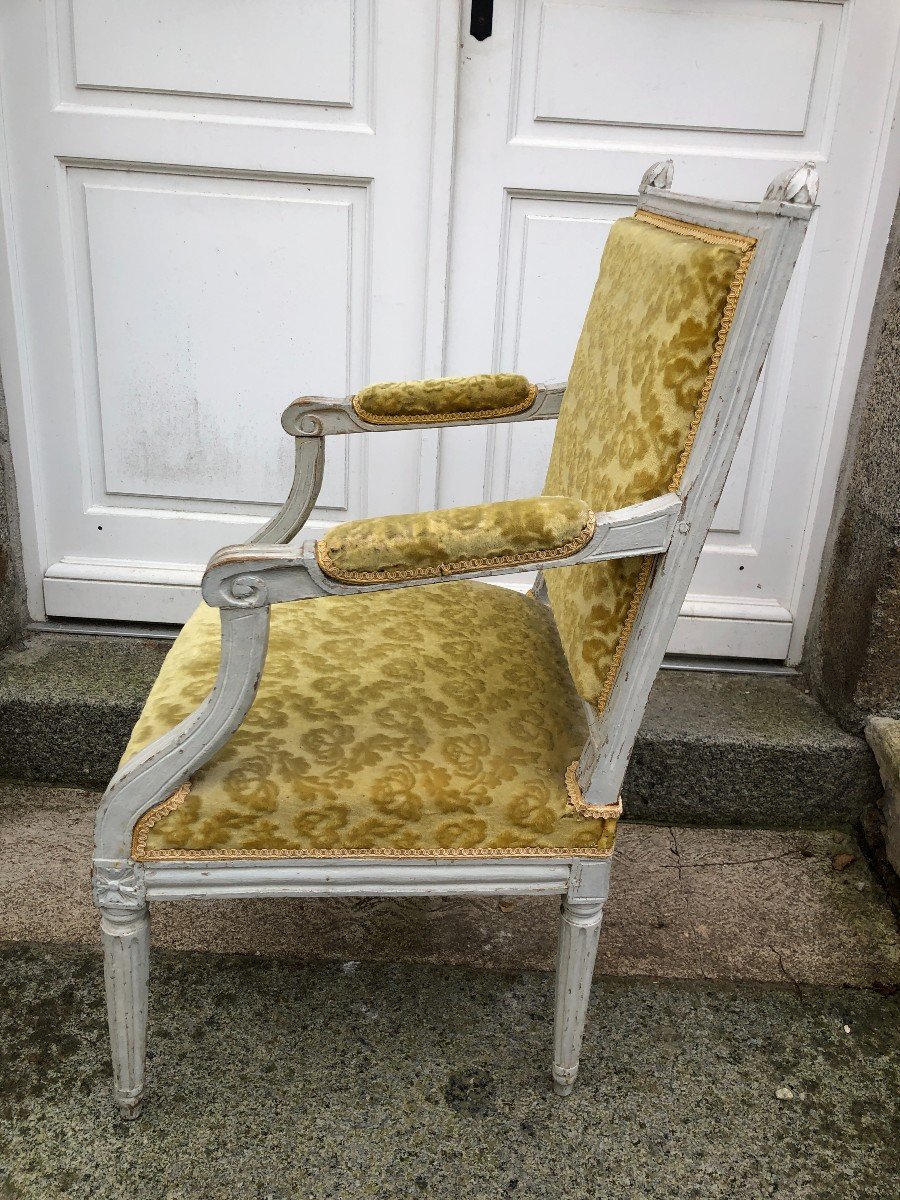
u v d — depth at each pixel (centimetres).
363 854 103
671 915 158
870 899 163
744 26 161
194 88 166
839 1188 115
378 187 171
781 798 178
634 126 169
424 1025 135
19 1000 135
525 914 158
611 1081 128
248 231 176
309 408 136
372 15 161
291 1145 117
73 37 164
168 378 185
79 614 199
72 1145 116
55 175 172
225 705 96
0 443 183
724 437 90
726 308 88
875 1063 132
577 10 161
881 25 160
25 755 180
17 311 180
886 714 173
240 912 155
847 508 178
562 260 178
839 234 172
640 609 98
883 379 167
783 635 196
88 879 158
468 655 122
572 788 105
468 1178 114
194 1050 129
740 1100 126
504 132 169
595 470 106
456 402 137
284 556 90
